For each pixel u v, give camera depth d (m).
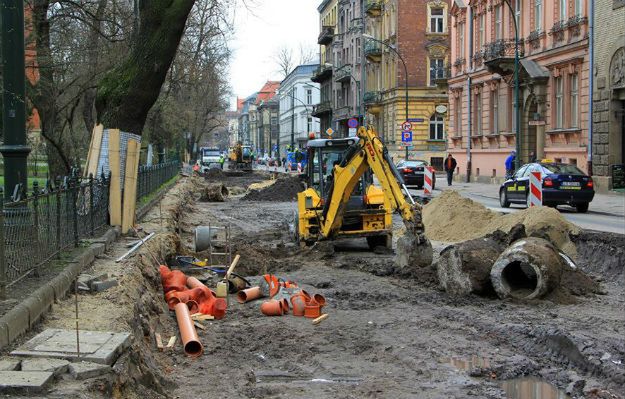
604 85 31.19
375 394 6.79
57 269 8.80
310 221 16.48
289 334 9.01
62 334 6.49
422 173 39.94
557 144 35.88
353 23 76.12
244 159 71.94
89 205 12.05
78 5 19.47
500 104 42.06
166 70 16.27
